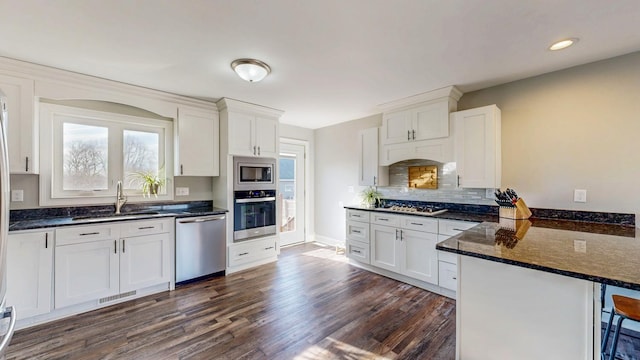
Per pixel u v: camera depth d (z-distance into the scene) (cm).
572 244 148
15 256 208
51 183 262
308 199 509
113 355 179
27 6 151
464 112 280
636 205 210
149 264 273
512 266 128
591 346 109
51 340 195
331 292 281
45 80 238
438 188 337
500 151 276
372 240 341
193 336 201
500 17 165
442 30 180
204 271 312
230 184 343
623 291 196
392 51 209
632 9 156
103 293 245
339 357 179
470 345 140
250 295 273
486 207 293
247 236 356
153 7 154
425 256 288
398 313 237
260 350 185
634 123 211
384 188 394
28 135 229
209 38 189
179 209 341
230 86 286
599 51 209
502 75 256
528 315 124
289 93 310
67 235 229
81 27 174
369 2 151
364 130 380
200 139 334
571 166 239
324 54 214
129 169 312
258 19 167
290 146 488
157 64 231
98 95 265
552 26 175
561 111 244
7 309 118
